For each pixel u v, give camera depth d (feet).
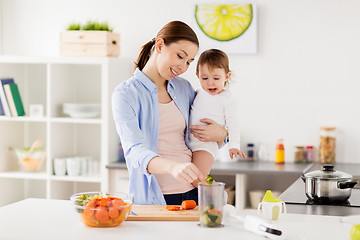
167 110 7.95
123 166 13.39
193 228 6.26
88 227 6.30
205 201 6.29
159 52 7.52
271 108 14.16
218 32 14.17
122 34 14.83
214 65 8.95
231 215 6.42
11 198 15.34
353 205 7.81
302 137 14.05
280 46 14.02
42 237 5.87
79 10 15.08
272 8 13.99
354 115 13.75
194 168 6.36
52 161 14.34
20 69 15.39
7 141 15.07
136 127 7.23
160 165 6.64
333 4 13.73
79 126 15.48
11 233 6.03
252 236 5.92
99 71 15.24
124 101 7.25
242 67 14.24
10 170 15.12
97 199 6.32
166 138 7.93
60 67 14.52
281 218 6.77
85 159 14.34
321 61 13.87
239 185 12.94
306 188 8.13
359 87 13.70
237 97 14.30
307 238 5.81
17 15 15.47
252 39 14.03
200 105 9.00
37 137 15.81
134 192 7.79
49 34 15.30
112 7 14.87
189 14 14.37
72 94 15.31
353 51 13.70
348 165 13.28
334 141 13.71
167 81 8.09
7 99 14.44
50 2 15.25
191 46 7.37
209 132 8.42
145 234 5.99
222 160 14.06
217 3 14.14
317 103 13.93
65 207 7.36
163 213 6.84
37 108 14.44
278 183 14.28
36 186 15.88
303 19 13.89
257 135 14.28
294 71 14.01
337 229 6.22
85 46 13.85
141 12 14.69
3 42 15.58
